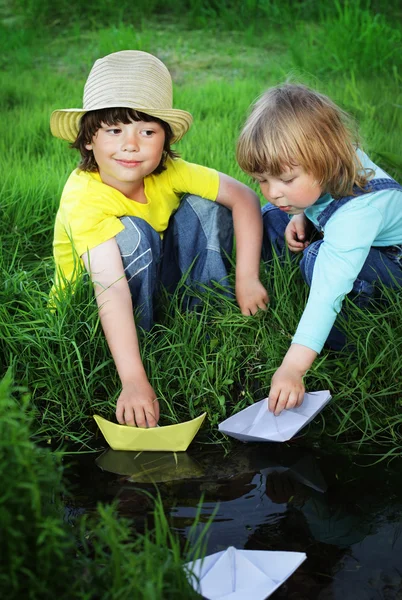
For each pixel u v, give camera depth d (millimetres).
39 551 1386
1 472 1351
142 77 2412
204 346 2488
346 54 5273
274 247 2791
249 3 6543
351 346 2541
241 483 2055
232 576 1637
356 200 2389
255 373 2488
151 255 2490
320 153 2301
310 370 2418
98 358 2479
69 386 2377
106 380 2441
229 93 4801
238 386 2479
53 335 2443
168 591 1449
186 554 1722
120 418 2203
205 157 3775
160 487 2033
